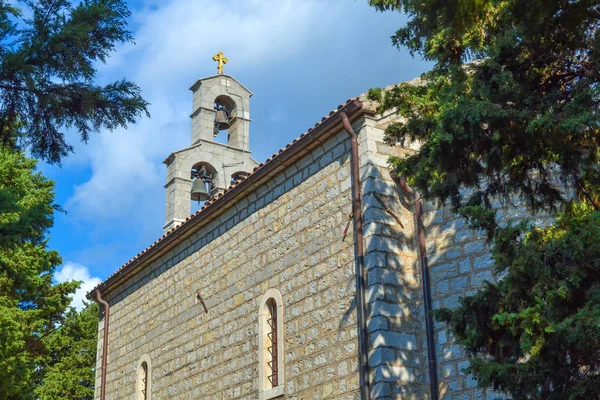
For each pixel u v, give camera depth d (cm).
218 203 1783
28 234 1288
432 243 1377
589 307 764
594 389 766
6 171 2272
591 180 926
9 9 992
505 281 838
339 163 1491
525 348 774
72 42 968
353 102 1431
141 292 2122
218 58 2530
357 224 1402
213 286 1803
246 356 1633
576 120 814
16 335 2078
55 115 1021
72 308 3080
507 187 962
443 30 1036
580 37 883
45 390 3481
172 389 1869
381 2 1102
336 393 1370
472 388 1248
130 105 1031
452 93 956
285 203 1619
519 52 899
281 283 1574
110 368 2191
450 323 918
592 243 787
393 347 1316
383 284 1348
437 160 922
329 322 1427
